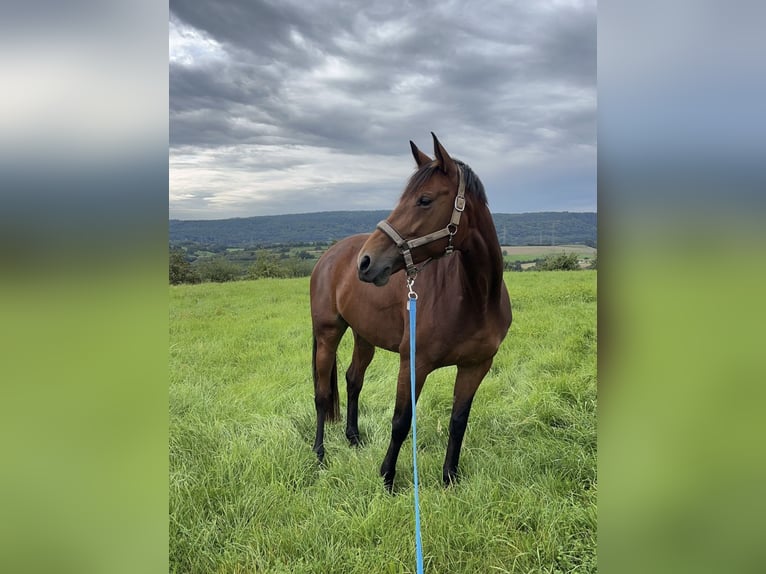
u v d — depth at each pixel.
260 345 5.60
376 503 2.43
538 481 2.67
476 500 2.45
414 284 2.60
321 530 2.35
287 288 8.46
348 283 3.13
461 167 2.32
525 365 4.41
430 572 2.10
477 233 2.30
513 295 6.89
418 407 3.57
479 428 3.30
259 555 2.20
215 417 3.56
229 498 2.61
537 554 2.14
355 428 3.39
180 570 2.21
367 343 3.35
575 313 5.93
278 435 3.20
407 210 2.22
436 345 2.49
